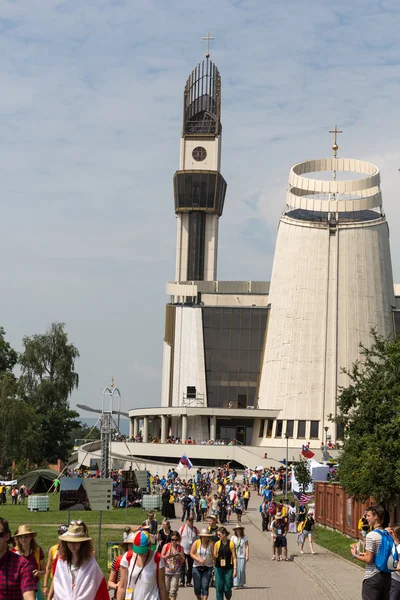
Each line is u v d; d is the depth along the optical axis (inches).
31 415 3671.3
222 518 1971.0
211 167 5767.7
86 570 467.8
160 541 992.2
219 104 5836.6
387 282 4217.5
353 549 603.5
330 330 4121.6
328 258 4163.4
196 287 4734.3
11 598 428.5
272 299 4340.6
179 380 4471.0
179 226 5713.6
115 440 3971.5
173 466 3442.4
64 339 4256.9
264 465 3730.3
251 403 4402.1
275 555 1326.3
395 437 1398.9
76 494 1202.6
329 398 4065.0
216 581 832.3
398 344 1434.5
